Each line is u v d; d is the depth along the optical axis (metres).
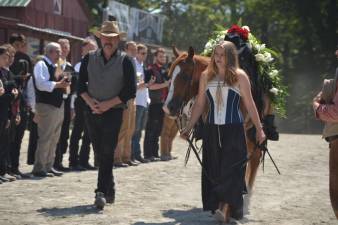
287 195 11.20
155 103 15.80
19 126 12.12
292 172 14.44
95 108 9.30
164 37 69.31
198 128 8.99
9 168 12.10
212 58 8.38
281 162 16.42
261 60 9.74
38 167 12.35
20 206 9.36
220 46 8.29
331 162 6.87
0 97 11.09
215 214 8.34
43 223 8.27
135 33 38.41
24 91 12.28
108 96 9.38
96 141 9.59
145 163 15.45
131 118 14.50
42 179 12.02
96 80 9.38
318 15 51.00
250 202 10.31
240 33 9.70
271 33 56.59
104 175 9.39
